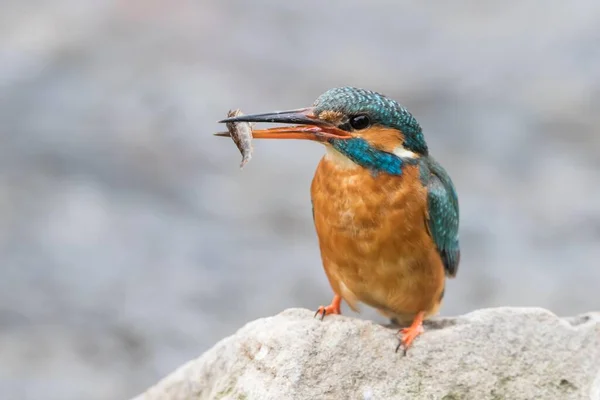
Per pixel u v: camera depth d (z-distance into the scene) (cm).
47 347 1473
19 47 2514
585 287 1652
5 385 1388
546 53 2641
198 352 1488
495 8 3036
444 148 2133
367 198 793
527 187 1977
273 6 3020
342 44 2756
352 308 854
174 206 1862
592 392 770
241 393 738
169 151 2052
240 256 1717
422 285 821
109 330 1518
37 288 1598
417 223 801
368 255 804
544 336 784
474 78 2503
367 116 793
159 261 1689
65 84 2327
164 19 2795
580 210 1888
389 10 3067
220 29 2773
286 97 2355
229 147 2098
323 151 2116
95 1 2842
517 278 1669
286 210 1866
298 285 1641
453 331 776
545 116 2273
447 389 755
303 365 736
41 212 1803
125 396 1391
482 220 1848
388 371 752
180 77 2406
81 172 1952
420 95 2403
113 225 1783
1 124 2106
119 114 2198
